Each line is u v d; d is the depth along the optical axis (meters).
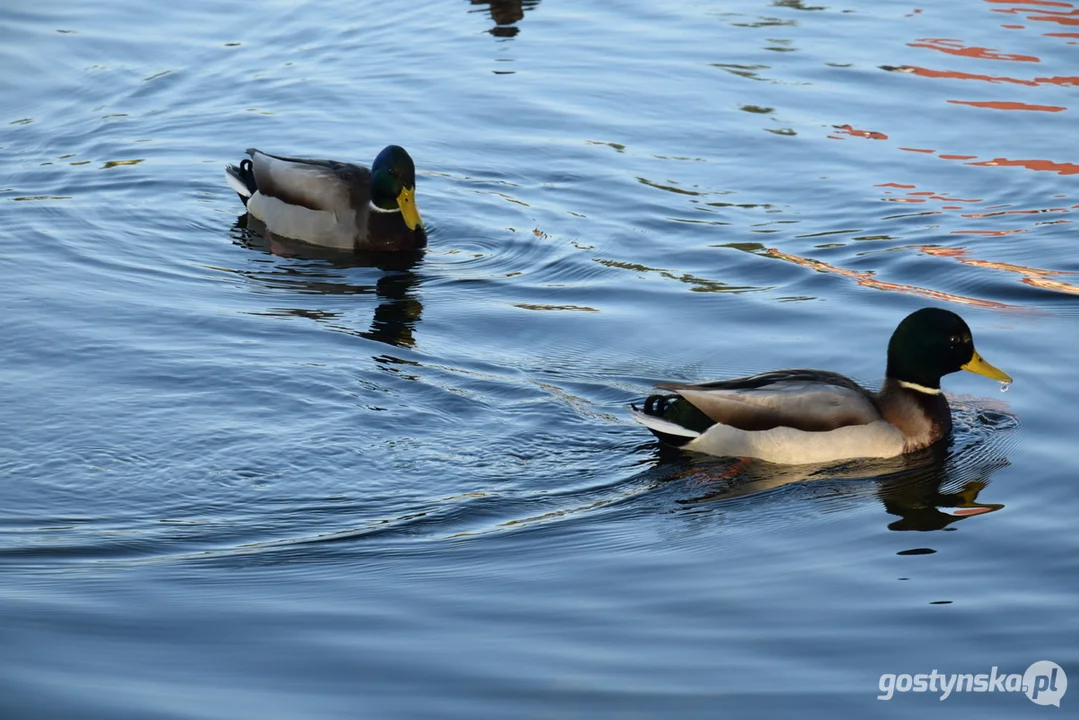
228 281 15.46
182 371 12.88
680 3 25.75
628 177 18.12
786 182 17.88
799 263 15.59
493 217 17.30
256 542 10.03
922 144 19.03
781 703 7.95
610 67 22.23
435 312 14.52
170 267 15.84
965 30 23.91
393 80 21.92
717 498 10.70
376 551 9.89
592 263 15.80
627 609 9.06
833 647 8.55
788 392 11.33
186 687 8.10
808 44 23.23
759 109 20.33
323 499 10.68
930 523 10.23
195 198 18.05
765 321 14.12
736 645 8.59
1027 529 10.06
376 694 8.04
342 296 15.05
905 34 23.73
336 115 20.58
